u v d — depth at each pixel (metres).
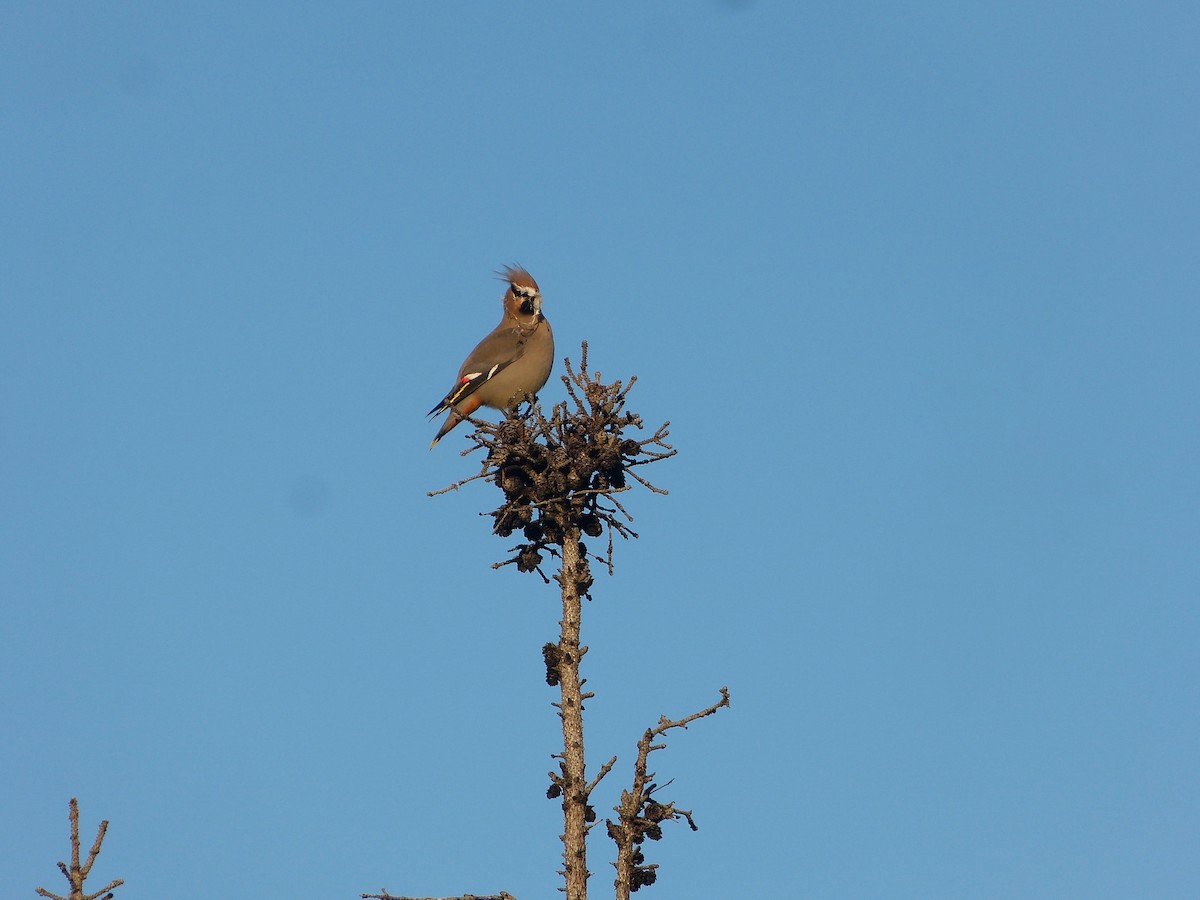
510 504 14.67
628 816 13.23
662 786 13.41
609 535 14.69
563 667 14.03
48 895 11.35
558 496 14.65
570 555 14.50
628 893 13.09
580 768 13.67
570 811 13.43
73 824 11.52
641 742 13.38
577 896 13.20
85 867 11.45
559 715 13.94
